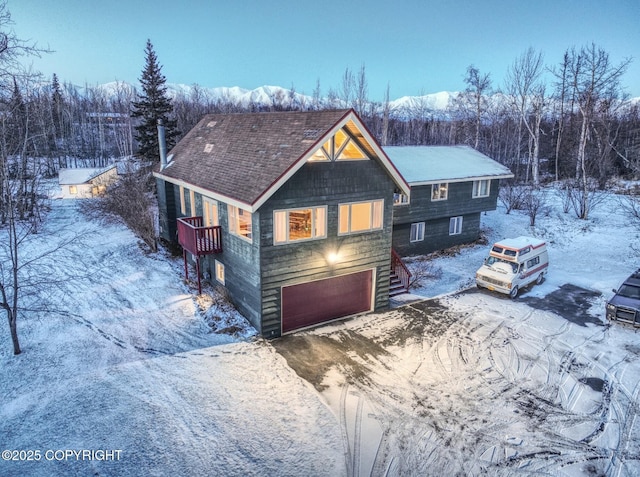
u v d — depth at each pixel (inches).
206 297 671.8
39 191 1408.7
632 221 1180.5
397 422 416.8
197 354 521.3
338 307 645.3
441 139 3041.3
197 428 392.8
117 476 336.5
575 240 1088.8
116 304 636.7
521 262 758.5
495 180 1076.5
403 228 949.2
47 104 2087.8
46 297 639.1
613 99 1631.4
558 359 542.9
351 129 576.7
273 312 576.1
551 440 400.2
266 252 548.1
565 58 1782.7
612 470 365.4
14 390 434.6
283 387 463.2
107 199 1090.7
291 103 3538.4
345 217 613.9
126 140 2598.4
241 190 549.3
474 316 669.3
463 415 431.2
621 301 640.4
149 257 831.7
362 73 2465.6
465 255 1003.3
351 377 490.3
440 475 355.9
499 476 356.5
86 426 388.2
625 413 440.5
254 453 367.6
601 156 1626.5
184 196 817.5
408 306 708.0
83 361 491.5
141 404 421.1
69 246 854.5
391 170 619.5
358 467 359.6
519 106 2023.9
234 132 754.2
